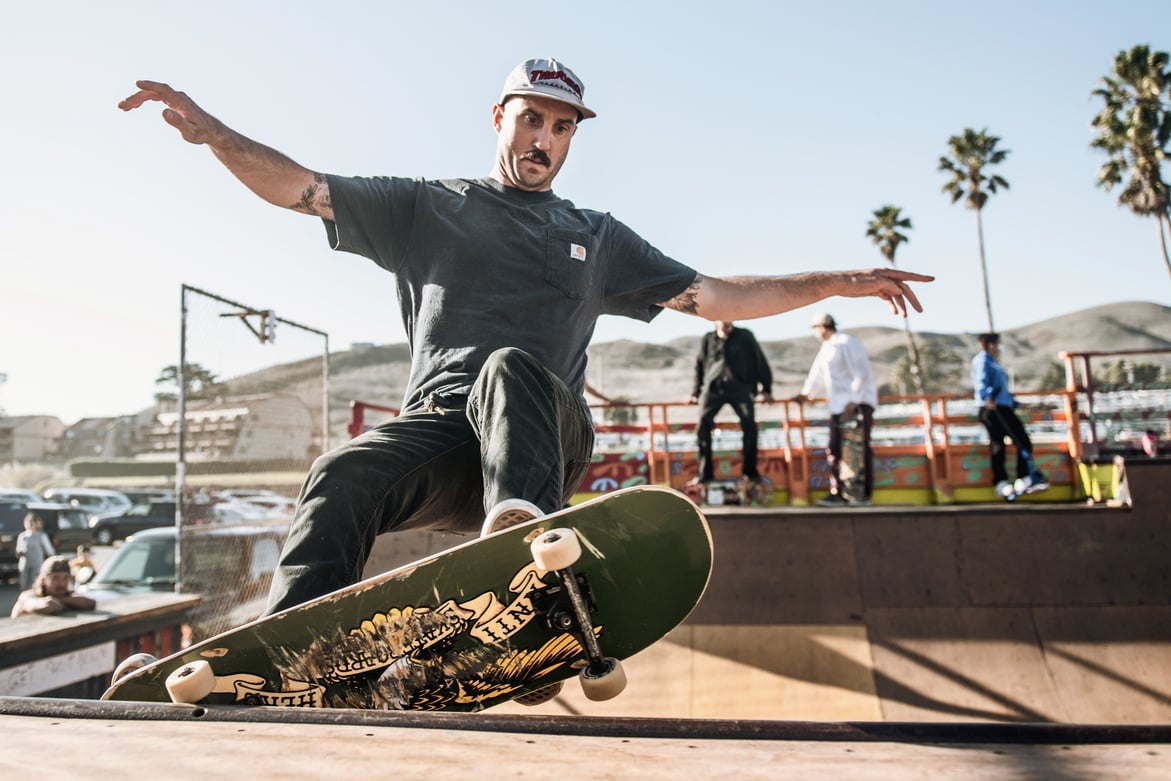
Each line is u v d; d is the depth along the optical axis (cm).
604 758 94
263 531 798
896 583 709
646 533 156
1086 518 709
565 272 226
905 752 95
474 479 212
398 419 209
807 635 692
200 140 196
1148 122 3250
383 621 151
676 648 695
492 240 224
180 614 592
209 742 104
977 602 694
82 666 491
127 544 979
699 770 90
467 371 213
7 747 105
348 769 92
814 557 725
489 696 172
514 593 154
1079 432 1020
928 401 1061
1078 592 691
